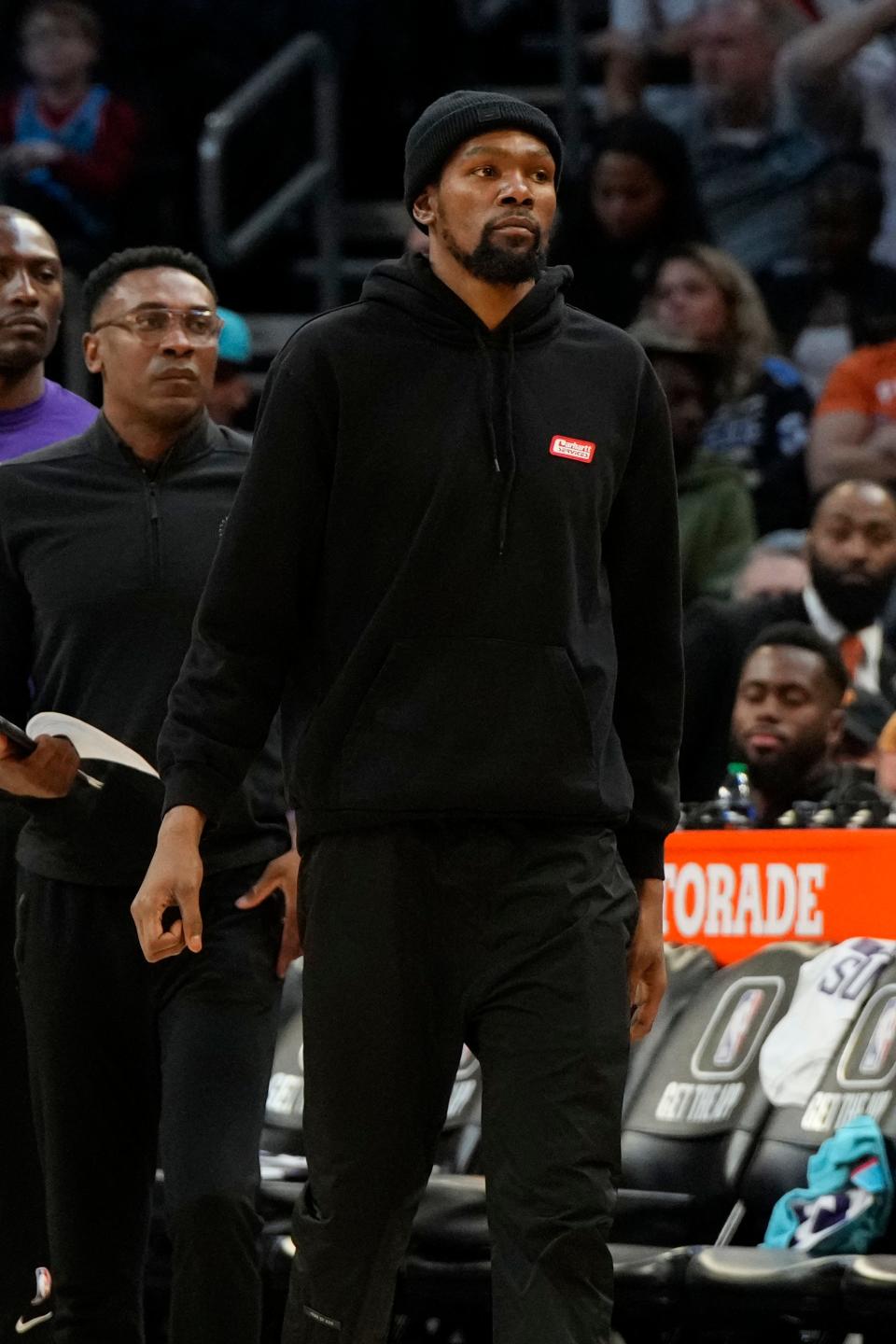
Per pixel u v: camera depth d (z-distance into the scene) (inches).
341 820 361.7
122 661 468.4
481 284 362.6
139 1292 486.0
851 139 1042.1
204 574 471.2
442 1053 363.9
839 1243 492.7
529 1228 347.3
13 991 503.8
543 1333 341.1
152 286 476.7
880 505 761.6
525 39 1234.6
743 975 565.3
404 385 360.5
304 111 1191.6
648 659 386.6
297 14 1194.6
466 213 358.6
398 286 365.4
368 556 361.7
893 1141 507.5
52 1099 474.0
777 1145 530.6
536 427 360.8
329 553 366.3
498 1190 353.1
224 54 1183.6
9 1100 503.5
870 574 760.3
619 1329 514.3
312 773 365.7
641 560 382.9
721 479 871.7
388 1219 365.7
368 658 359.3
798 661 644.7
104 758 452.8
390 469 358.0
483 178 360.2
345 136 1229.7
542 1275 345.4
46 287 532.4
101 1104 474.3
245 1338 443.5
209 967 461.4
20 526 476.4
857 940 551.8
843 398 920.3
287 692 384.2
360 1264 366.6
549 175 366.9
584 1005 354.6
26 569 476.7
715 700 758.5
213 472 481.4
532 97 1200.2
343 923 362.0
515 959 357.4
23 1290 503.2
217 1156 443.2
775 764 644.1
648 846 389.1
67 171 1135.0
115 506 475.2
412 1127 362.6
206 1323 440.8
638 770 388.2
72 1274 478.3
